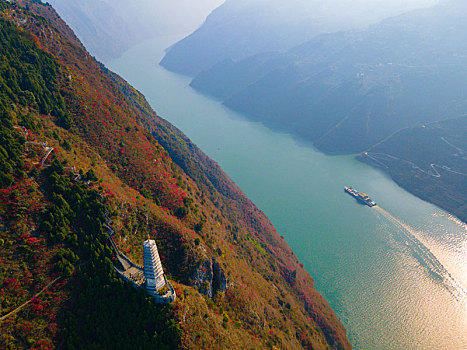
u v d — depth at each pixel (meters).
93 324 75.69
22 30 137.50
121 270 83.31
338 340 136.50
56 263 79.31
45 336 71.06
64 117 116.06
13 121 95.56
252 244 166.25
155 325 75.38
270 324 113.88
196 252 100.25
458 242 197.38
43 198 84.94
